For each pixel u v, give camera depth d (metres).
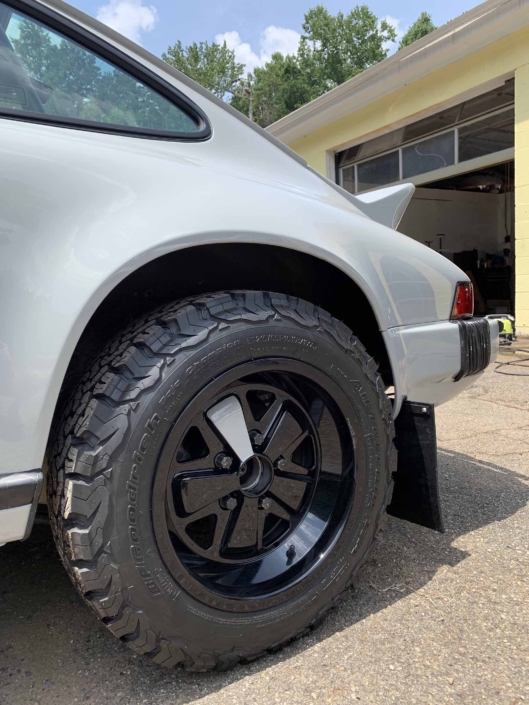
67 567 1.17
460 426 3.47
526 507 2.28
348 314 1.86
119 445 1.12
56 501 1.17
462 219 14.39
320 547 1.48
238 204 1.35
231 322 1.28
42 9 1.28
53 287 1.08
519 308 7.37
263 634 1.31
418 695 1.21
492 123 7.98
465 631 1.44
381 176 10.09
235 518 1.41
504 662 1.31
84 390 1.22
